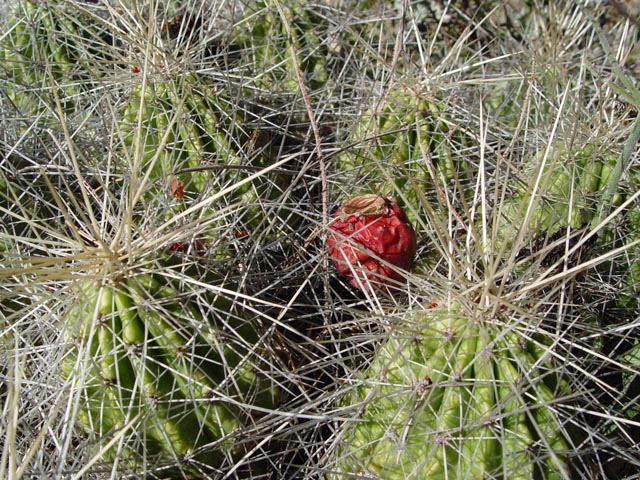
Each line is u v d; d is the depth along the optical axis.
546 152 0.30
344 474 0.28
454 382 0.27
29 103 0.38
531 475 0.27
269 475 0.30
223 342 0.29
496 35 0.48
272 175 0.36
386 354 0.29
